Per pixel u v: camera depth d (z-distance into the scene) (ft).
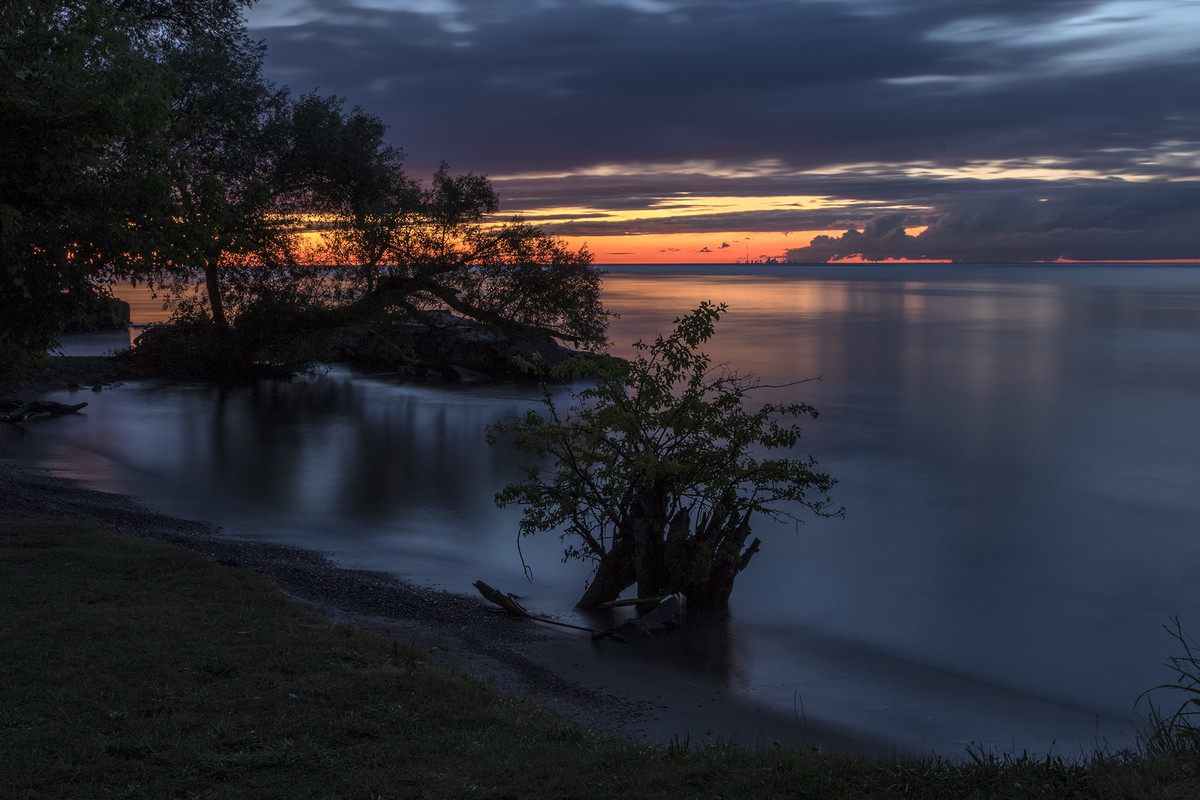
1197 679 25.76
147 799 19.25
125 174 47.16
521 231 152.15
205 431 116.78
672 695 36.52
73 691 24.93
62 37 43.55
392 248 153.38
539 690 34.58
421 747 22.94
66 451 98.68
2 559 39.14
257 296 158.61
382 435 116.16
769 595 55.98
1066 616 53.21
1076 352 233.96
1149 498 85.40
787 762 22.54
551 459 100.32
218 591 36.91
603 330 159.63
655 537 49.42
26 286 45.83
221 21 112.68
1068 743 34.91
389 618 41.01
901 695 39.63
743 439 50.26
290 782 20.42
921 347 246.88
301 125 152.35
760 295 605.73
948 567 63.26
